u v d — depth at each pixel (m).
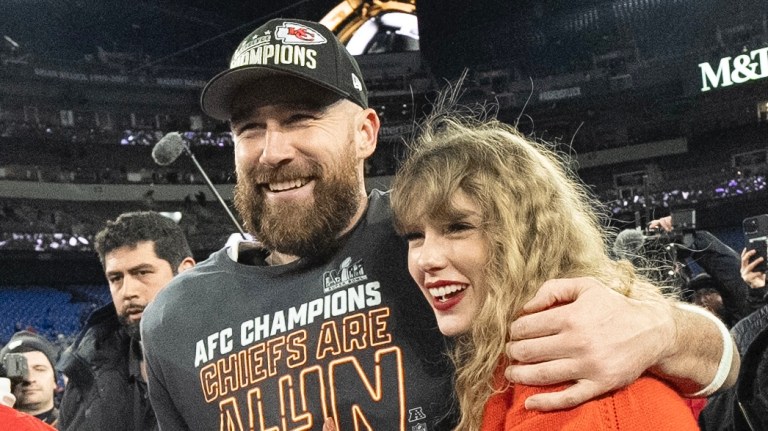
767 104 15.36
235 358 1.27
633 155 16.44
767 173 15.12
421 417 1.16
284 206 1.23
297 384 1.21
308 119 1.22
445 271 1.00
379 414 1.17
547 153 1.18
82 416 2.10
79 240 15.48
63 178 16.14
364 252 1.26
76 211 15.97
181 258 2.14
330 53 1.24
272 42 1.21
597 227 1.15
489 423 0.95
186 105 17.77
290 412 1.20
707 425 1.51
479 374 0.96
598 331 0.84
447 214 0.99
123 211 16.42
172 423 1.38
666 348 0.89
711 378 1.00
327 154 1.22
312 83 1.20
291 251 1.26
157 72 17.73
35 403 2.61
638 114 16.59
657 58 16.58
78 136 16.56
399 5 17.70
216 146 17.55
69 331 14.71
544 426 0.86
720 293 2.37
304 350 1.23
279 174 1.22
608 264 1.04
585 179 16.77
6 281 14.80
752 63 15.42
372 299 1.23
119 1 17.20
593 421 0.83
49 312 14.80
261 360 1.25
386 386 1.18
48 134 16.27
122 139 16.97
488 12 17.75
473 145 1.02
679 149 16.11
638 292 1.00
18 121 16.09
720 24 16.06
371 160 17.28
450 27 17.95
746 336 1.57
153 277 2.05
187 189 17.05
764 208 15.05
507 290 0.96
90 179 16.42
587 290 0.89
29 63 16.31
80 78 16.88
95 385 2.09
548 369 0.86
